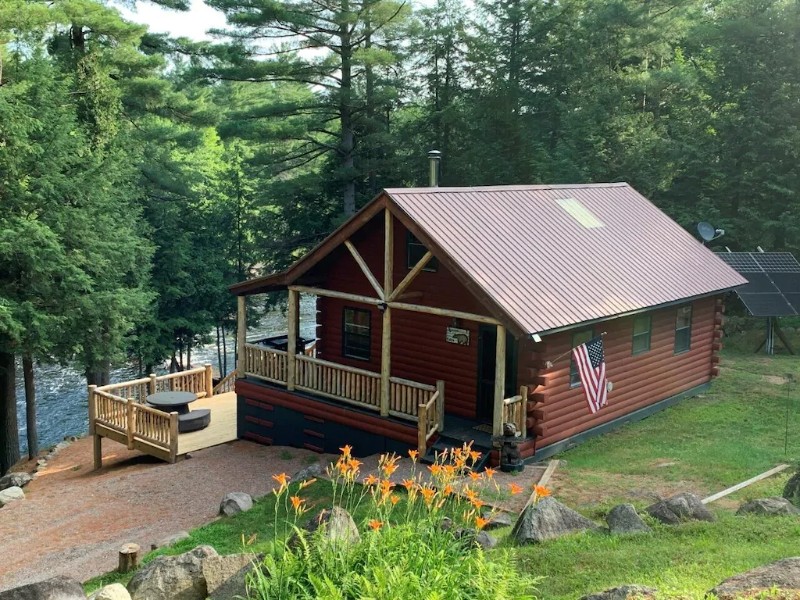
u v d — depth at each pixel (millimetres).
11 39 25531
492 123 39156
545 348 17078
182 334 38750
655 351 20703
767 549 9820
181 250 36344
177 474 18750
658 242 22344
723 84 34000
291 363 20250
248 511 15250
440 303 18922
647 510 11945
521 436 16469
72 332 24781
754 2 33281
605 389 16766
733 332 31391
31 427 26531
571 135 36656
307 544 8047
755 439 18141
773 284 26250
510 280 17047
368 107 36875
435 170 21141
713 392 22766
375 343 20719
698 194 35844
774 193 32938
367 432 18672
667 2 41281
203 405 24234
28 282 23484
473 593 7195
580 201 22391
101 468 21234
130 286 30234
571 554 10102
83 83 28938
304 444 20141
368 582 6750
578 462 16938
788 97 32281
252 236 43781
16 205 23859
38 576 13297
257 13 33438
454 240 17469
